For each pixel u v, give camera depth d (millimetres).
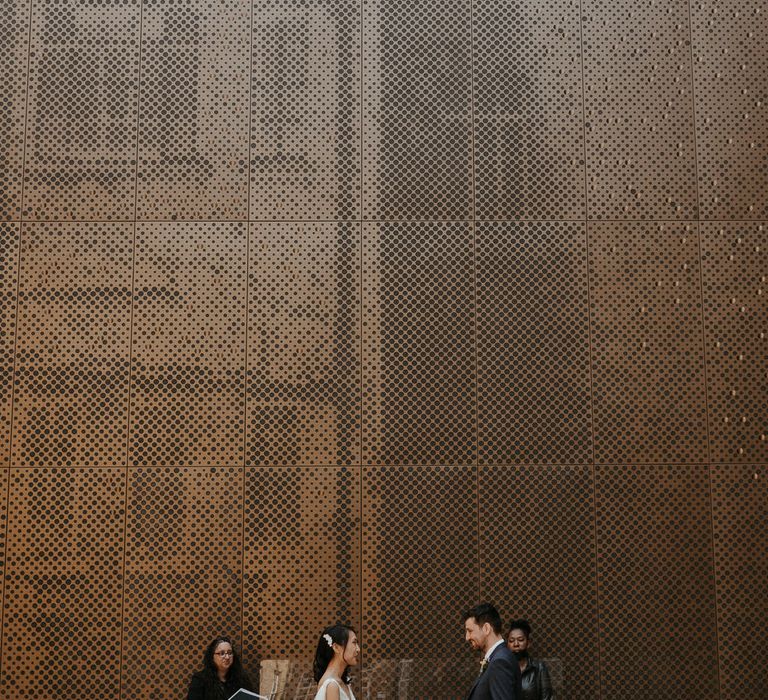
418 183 6512
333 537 6141
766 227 6477
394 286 6402
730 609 6098
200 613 6051
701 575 6129
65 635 6008
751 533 6180
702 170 6531
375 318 6371
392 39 6633
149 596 6059
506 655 4188
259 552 6121
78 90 6555
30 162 6480
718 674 6031
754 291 6418
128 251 6406
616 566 6133
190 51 6598
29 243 6402
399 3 6660
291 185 6492
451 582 6105
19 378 6262
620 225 6480
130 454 6203
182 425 6234
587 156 6543
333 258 6430
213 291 6379
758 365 6348
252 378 6293
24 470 6168
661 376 6332
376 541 6145
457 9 6656
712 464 6246
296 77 6590
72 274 6375
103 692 5957
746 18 6656
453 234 6461
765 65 6609
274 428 6246
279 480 6195
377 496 6188
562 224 6480
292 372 6305
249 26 6633
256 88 6574
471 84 6598
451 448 6246
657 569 6133
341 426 6258
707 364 6348
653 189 6516
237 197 6477
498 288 6410
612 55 6633
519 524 6168
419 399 6293
